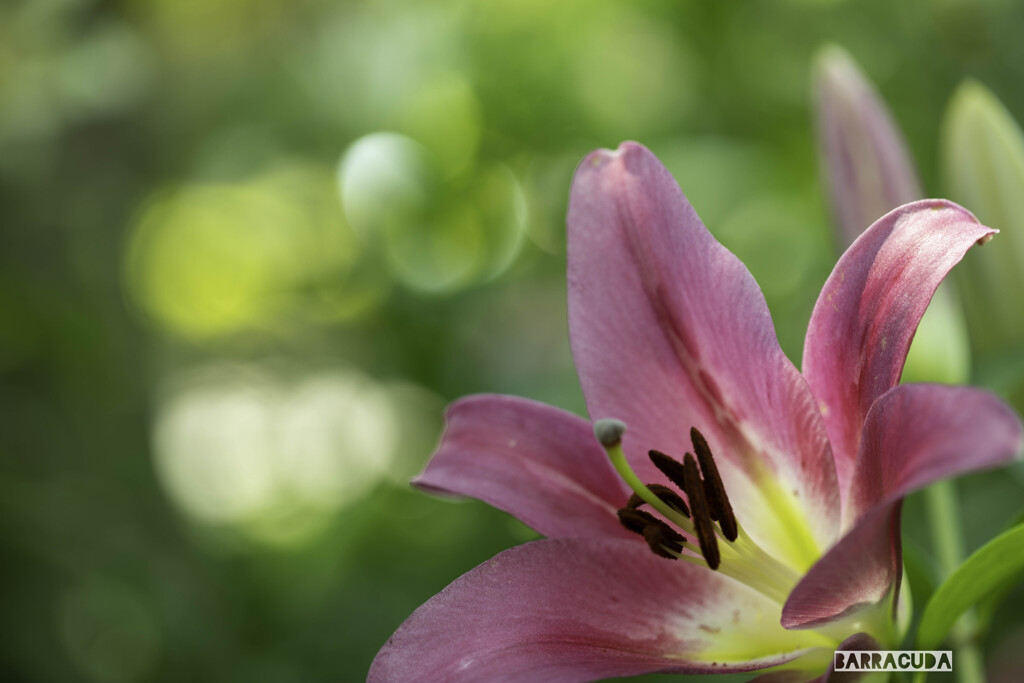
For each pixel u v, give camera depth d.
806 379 0.56
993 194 0.64
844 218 0.65
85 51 1.26
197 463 1.59
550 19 1.18
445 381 1.17
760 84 1.14
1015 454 0.49
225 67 1.59
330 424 1.42
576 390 0.86
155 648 1.16
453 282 1.19
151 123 1.45
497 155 1.21
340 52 1.40
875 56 1.12
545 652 0.55
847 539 0.51
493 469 0.58
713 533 0.56
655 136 1.17
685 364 0.57
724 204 1.07
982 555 0.54
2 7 1.23
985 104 0.65
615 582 0.56
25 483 1.17
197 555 1.29
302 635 1.15
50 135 1.28
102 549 1.18
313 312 1.45
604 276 0.57
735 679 0.73
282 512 1.39
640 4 1.16
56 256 1.33
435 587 1.10
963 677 0.60
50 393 1.26
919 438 0.51
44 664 1.14
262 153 1.52
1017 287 0.64
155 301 1.56
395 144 1.21
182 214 1.53
